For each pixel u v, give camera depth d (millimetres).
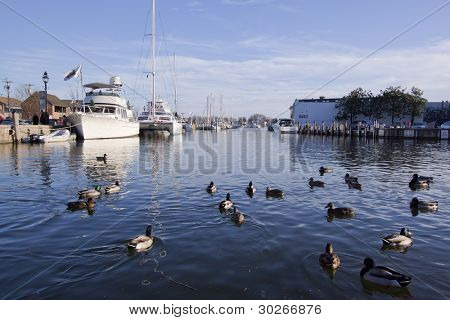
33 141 57406
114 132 71125
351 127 103000
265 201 20906
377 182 27375
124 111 77062
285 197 22000
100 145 57188
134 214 17875
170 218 17266
